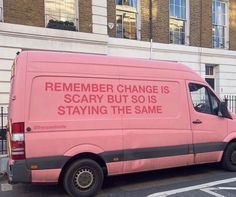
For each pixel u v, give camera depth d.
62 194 4.93
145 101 5.20
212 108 5.85
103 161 4.89
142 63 5.27
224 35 14.55
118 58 5.11
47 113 4.57
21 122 4.44
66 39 10.13
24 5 9.55
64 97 4.68
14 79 4.59
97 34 10.73
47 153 4.54
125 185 5.27
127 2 11.88
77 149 4.70
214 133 5.78
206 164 6.46
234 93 14.53
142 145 5.12
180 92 5.52
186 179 5.55
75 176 4.70
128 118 5.05
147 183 5.36
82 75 4.81
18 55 4.62
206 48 13.77
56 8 10.18
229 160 5.97
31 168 4.46
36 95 4.54
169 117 5.38
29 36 9.55
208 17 13.95
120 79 5.05
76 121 4.71
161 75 5.38
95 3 10.77
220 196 4.67
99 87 4.90
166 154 5.31
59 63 4.71
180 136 5.44
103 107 4.90
